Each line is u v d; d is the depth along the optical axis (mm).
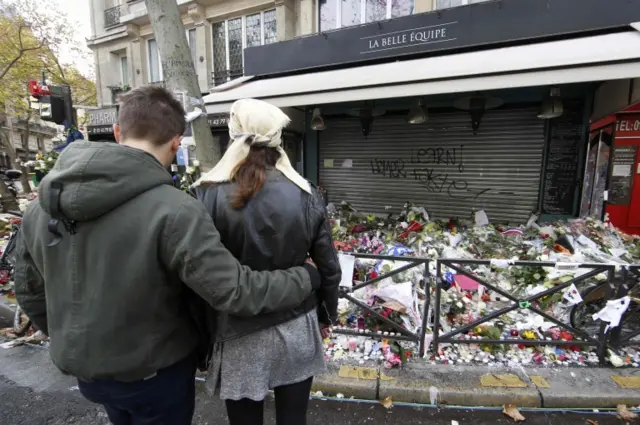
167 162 1286
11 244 4445
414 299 3080
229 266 1102
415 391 2521
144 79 10844
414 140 6062
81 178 1001
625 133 5480
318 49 5703
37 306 1305
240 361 1281
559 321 2855
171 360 1176
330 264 1417
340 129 6668
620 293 2713
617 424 2305
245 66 6457
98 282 1042
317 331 1447
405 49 5035
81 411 2494
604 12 3930
